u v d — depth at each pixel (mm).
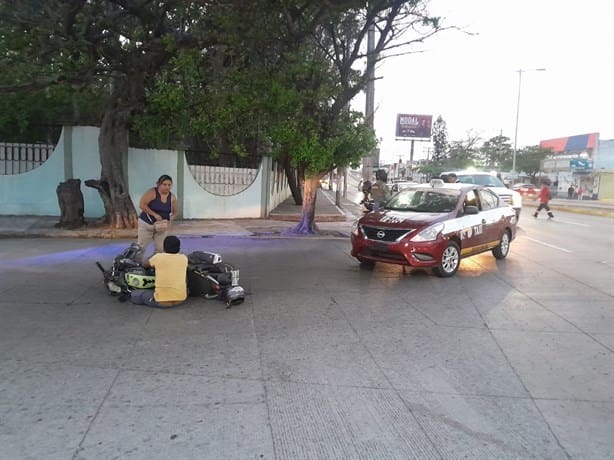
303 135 12812
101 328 5473
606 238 14484
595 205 35312
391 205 9930
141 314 6016
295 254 10828
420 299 7125
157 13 11250
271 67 12586
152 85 13922
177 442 3250
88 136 14797
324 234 14094
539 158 62938
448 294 7465
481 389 4219
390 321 6023
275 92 12234
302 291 7430
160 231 7703
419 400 3973
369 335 5488
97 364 4477
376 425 3561
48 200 14914
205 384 4125
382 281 8258
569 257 11117
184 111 13914
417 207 9570
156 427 3424
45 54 9938
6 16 9156
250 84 12523
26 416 3525
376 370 4539
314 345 5125
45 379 4133
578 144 59125
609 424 3678
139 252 7055
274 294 7203
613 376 4570
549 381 4418
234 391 4016
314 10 11594
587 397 4121
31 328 5418
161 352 4809
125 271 6656
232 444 3250
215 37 11594
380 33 12617
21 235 12219
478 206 9961
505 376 4500
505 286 8117
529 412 3832
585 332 5809
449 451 3256
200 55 12289
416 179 90188
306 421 3582
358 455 3176
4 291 6938
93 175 14953
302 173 14367
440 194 9664
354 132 13070
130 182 15414
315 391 4066
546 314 6535
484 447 3320
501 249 10641
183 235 13039
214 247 11547
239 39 11344
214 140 17156
